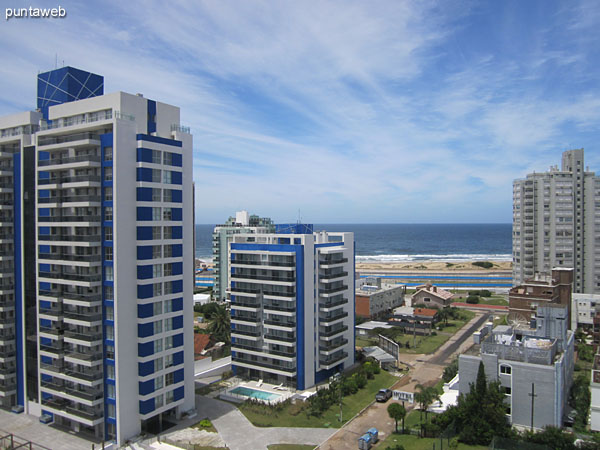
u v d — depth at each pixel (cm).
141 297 6222
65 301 6456
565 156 15888
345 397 7875
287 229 9731
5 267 7319
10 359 7275
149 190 6288
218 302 16238
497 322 13688
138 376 6319
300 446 6144
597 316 11225
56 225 6531
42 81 7288
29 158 6906
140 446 6062
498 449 5378
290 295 8162
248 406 7438
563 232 15312
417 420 6906
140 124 6438
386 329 12394
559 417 6009
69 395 6425
